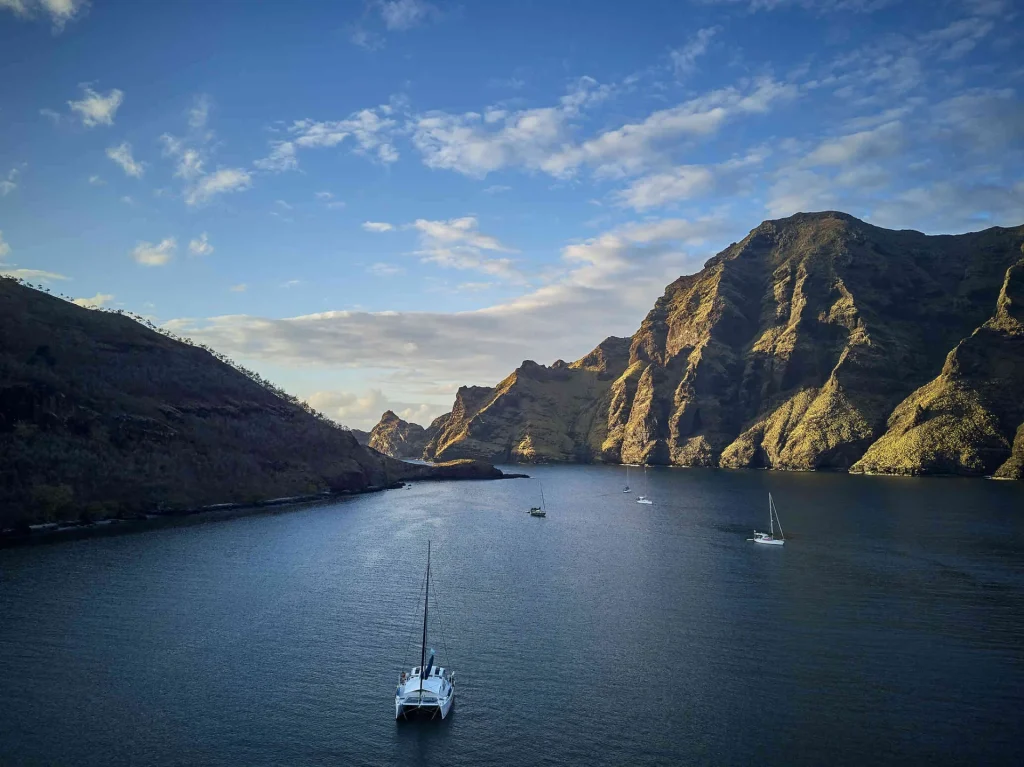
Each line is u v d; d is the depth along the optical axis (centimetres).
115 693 6275
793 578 10575
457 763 5134
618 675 6656
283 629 7994
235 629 7981
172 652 7256
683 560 12200
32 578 10294
